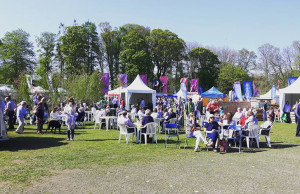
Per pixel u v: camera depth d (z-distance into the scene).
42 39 42.19
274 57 53.03
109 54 50.09
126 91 22.48
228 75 54.78
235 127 8.56
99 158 7.11
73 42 40.78
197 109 15.38
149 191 4.59
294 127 15.54
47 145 9.04
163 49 50.72
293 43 48.00
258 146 9.00
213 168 6.17
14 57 41.88
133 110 17.03
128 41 46.00
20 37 42.75
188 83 55.00
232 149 8.71
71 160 6.85
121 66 47.84
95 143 9.54
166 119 13.19
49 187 4.78
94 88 24.22
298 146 9.30
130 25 51.88
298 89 18.30
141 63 44.94
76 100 22.67
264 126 9.56
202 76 54.72
